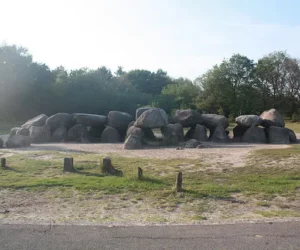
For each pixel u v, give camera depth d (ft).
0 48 149.18
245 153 50.06
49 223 20.57
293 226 20.08
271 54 202.69
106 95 186.09
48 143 69.67
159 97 212.64
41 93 157.17
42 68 163.32
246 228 19.72
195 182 31.68
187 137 74.79
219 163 41.63
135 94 213.66
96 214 22.80
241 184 30.78
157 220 21.36
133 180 31.86
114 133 74.79
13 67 151.74
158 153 51.88
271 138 69.77
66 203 25.34
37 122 75.41
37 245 17.17
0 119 156.66
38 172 36.47
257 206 24.71
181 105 196.65
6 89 148.97
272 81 200.95
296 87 201.16
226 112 191.11
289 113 201.57
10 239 17.94
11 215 22.50
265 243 17.51
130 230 19.39
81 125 74.95
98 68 284.20
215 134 72.08
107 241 17.74
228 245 17.24
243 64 188.03
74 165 39.50
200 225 20.24
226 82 186.60
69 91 171.32
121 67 343.26
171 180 32.14
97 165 40.01
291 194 27.71
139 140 60.59
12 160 43.80
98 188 29.01
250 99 182.50
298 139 76.13
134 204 25.08
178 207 24.38
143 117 66.59
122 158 46.09
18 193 28.04
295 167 38.14
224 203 25.34
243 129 76.13
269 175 34.50
